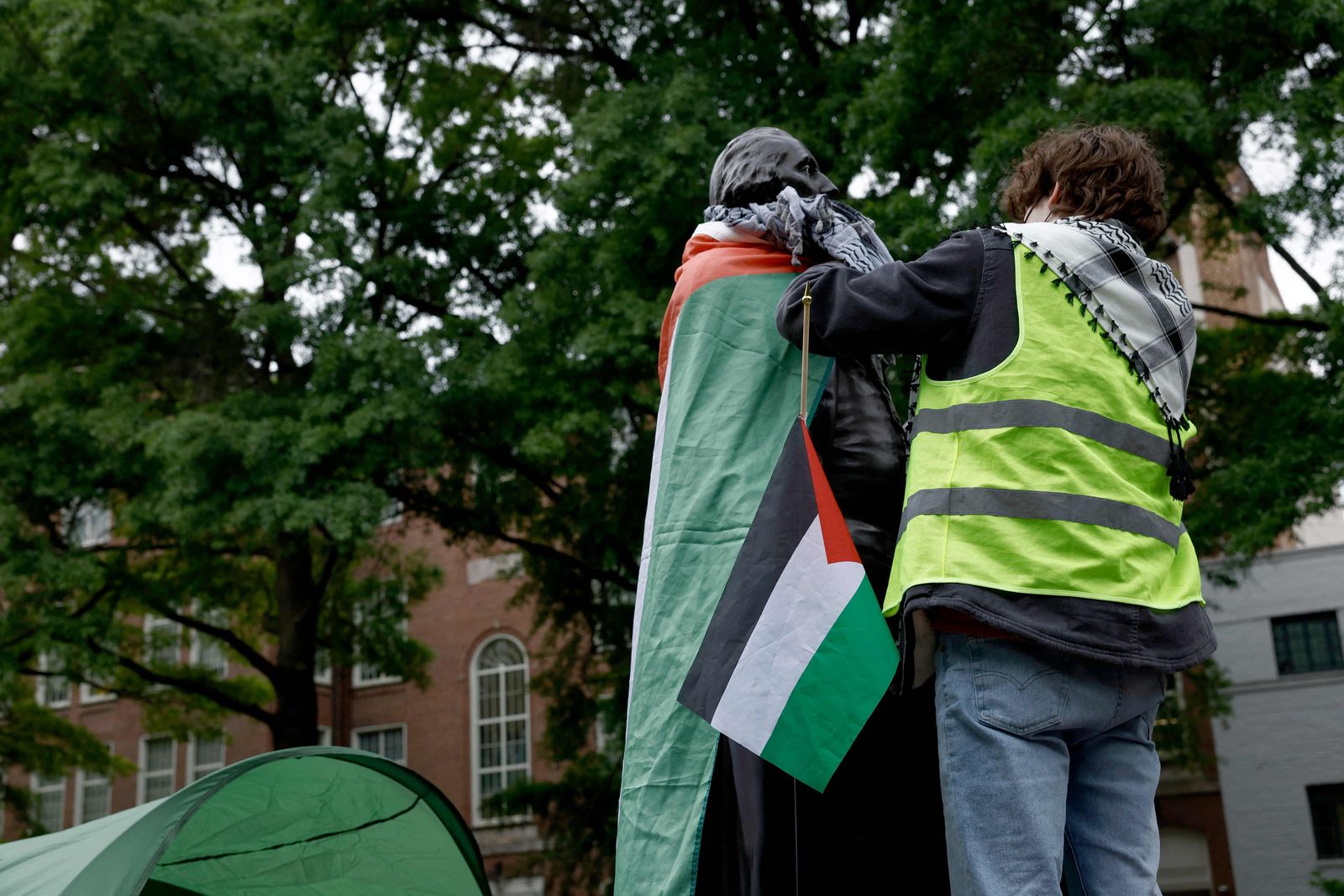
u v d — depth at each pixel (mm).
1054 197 2326
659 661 2484
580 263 13492
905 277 2146
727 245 2811
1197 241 16016
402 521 17844
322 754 5961
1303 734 25000
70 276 16656
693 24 15188
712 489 2551
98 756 21250
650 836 2422
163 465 14375
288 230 15406
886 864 2486
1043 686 1915
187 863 6219
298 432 13633
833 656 2113
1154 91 11219
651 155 12812
